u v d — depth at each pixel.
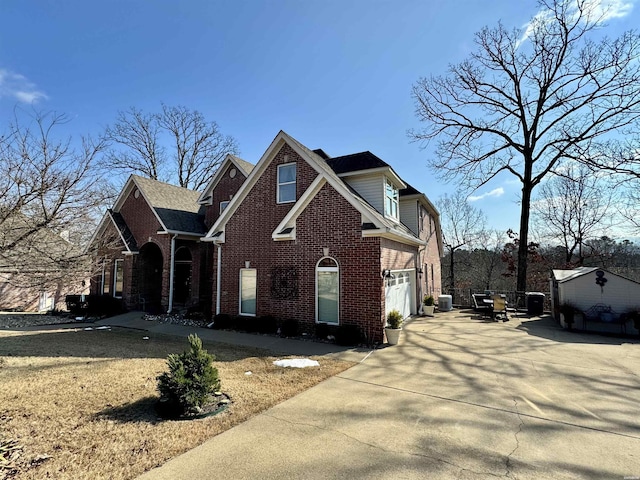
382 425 4.63
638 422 4.77
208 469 3.53
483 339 10.68
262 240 12.47
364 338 10.09
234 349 9.31
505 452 3.92
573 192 25.42
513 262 24.81
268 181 12.66
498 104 19.89
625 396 5.80
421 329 12.48
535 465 3.64
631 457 3.82
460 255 33.28
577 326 12.27
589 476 3.44
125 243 16.64
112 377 6.63
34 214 6.72
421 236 18.34
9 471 3.40
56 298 17.73
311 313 11.13
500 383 6.48
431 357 8.45
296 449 3.96
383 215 12.83
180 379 4.84
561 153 18.52
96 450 3.87
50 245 7.26
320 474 3.44
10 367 7.35
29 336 11.30
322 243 11.09
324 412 5.07
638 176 17.41
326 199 11.14
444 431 4.46
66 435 4.23
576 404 5.43
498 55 19.30
